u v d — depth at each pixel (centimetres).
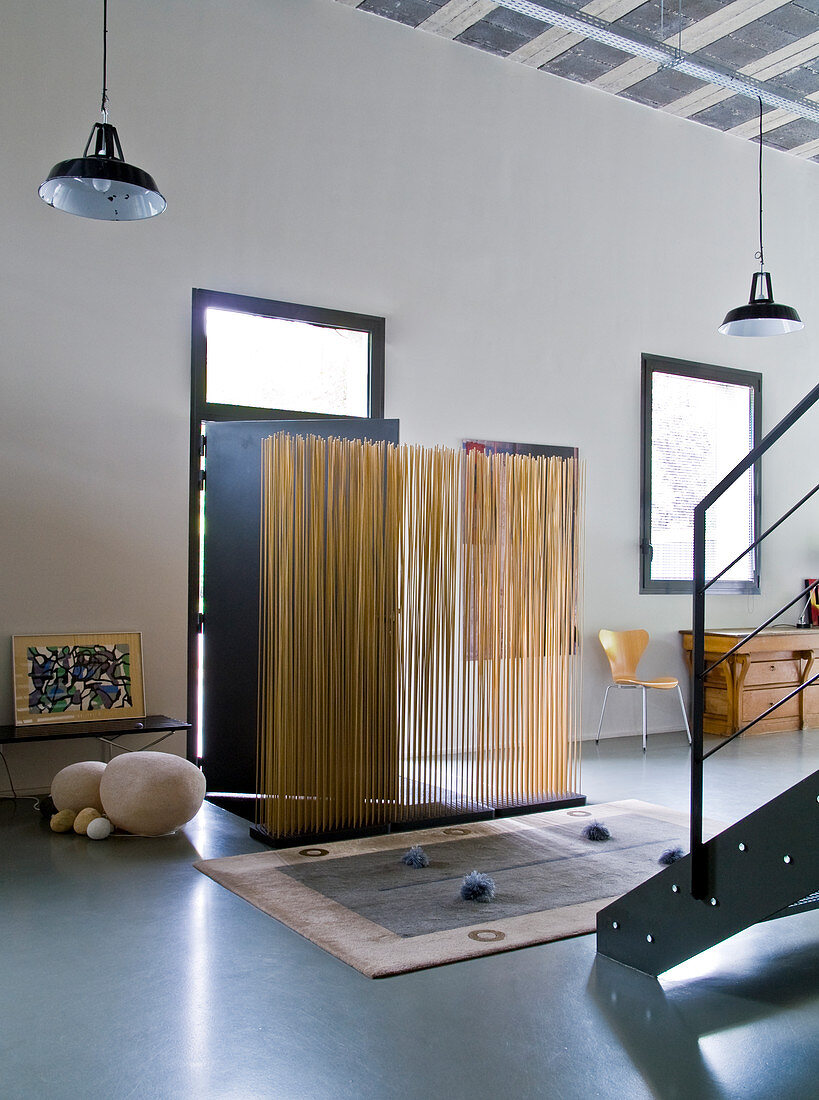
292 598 466
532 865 434
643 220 815
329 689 477
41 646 551
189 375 601
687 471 847
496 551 524
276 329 639
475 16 676
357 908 376
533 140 752
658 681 747
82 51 568
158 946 338
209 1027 278
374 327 672
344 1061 259
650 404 815
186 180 601
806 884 274
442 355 704
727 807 548
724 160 869
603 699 779
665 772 646
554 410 760
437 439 702
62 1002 294
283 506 462
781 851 281
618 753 714
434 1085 248
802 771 650
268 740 470
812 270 934
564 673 551
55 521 559
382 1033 276
